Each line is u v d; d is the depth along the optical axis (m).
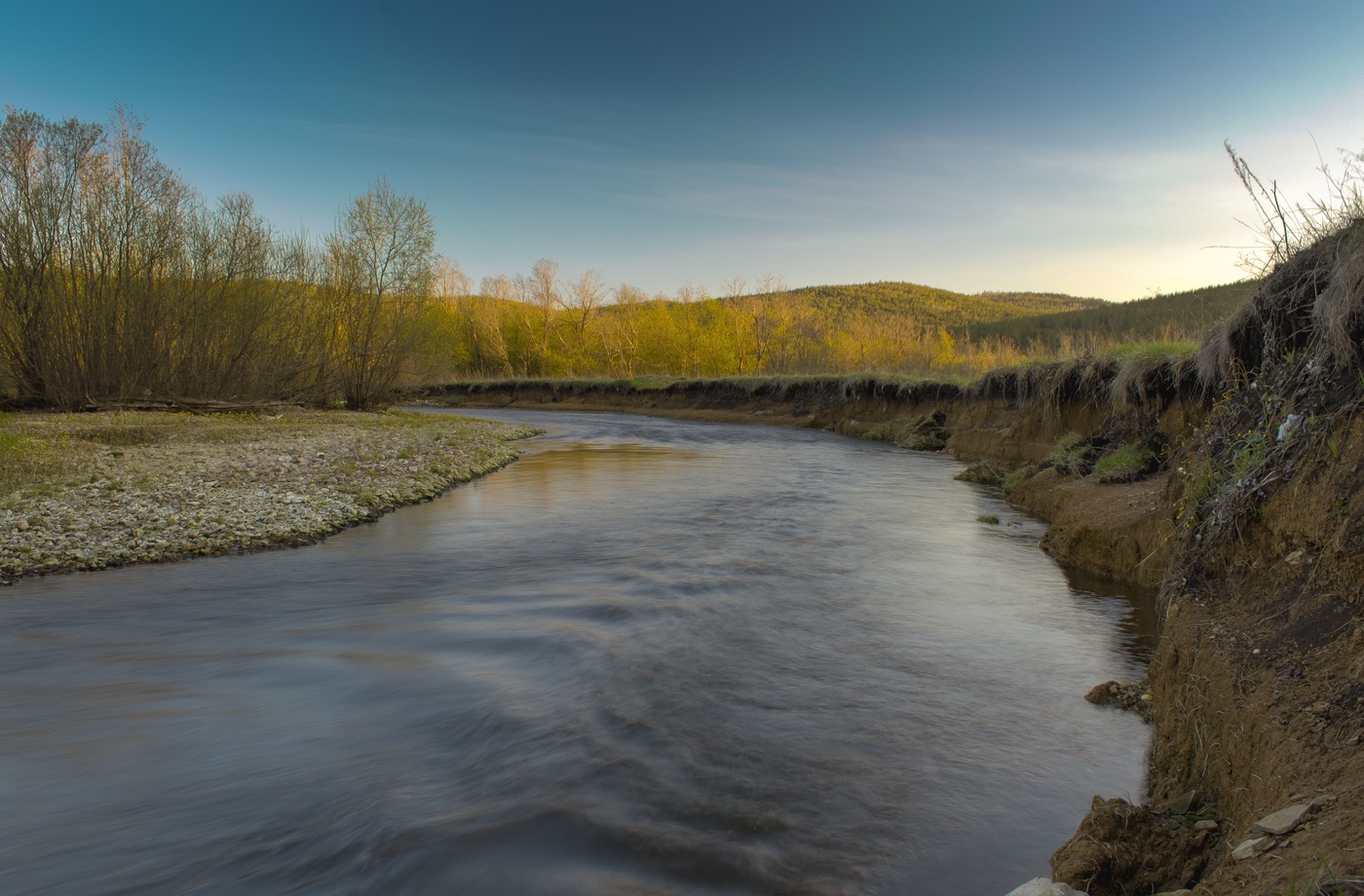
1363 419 4.24
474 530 10.91
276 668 5.82
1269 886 2.24
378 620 6.91
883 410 28.44
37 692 5.41
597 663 5.77
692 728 4.73
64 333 23.50
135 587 7.98
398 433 22.75
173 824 3.81
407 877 3.34
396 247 31.83
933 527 10.91
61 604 7.41
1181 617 4.87
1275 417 5.44
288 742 4.66
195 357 26.55
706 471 17.53
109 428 18.88
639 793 3.97
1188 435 9.94
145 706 5.19
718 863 3.39
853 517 11.66
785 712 4.95
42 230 22.95
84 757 4.49
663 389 44.53
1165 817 3.40
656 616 6.91
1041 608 7.20
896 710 4.99
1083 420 15.38
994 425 20.58
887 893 3.20
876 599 7.44
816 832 3.63
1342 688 3.21
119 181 24.66
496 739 4.61
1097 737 4.63
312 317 30.80
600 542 10.00
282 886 3.33
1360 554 3.65
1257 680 3.70
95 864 3.51
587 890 3.23
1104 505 9.33
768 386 37.69
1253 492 4.95
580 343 66.50
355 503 12.31
